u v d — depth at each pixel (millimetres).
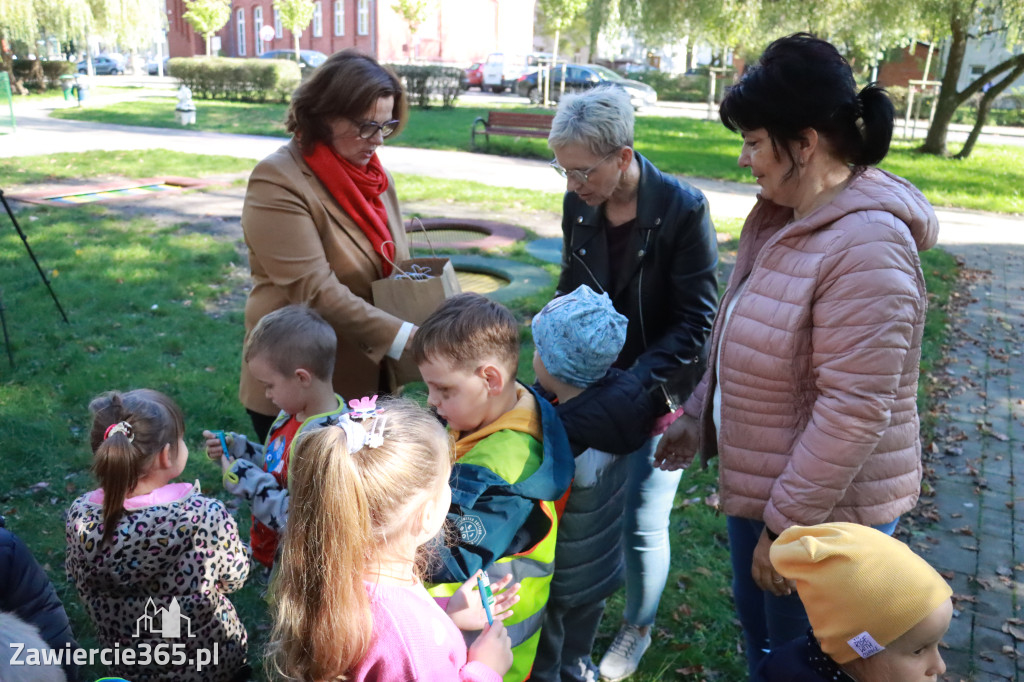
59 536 3680
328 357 2578
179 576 2268
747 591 2400
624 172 2588
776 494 1955
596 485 2119
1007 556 3957
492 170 15109
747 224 2285
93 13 30016
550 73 31562
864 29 19953
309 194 2758
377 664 1472
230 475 2604
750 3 20781
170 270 7781
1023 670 3158
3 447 4383
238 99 28703
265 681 2791
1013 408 5695
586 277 2801
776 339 1978
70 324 6312
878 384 1814
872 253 1818
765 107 1905
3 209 10109
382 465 1482
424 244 8688
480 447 1880
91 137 17922
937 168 17234
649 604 2912
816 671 1722
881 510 1983
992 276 9047
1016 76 18812
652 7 22734
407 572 1585
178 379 5383
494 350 1901
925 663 1629
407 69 27000
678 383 2668
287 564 1484
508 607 1773
